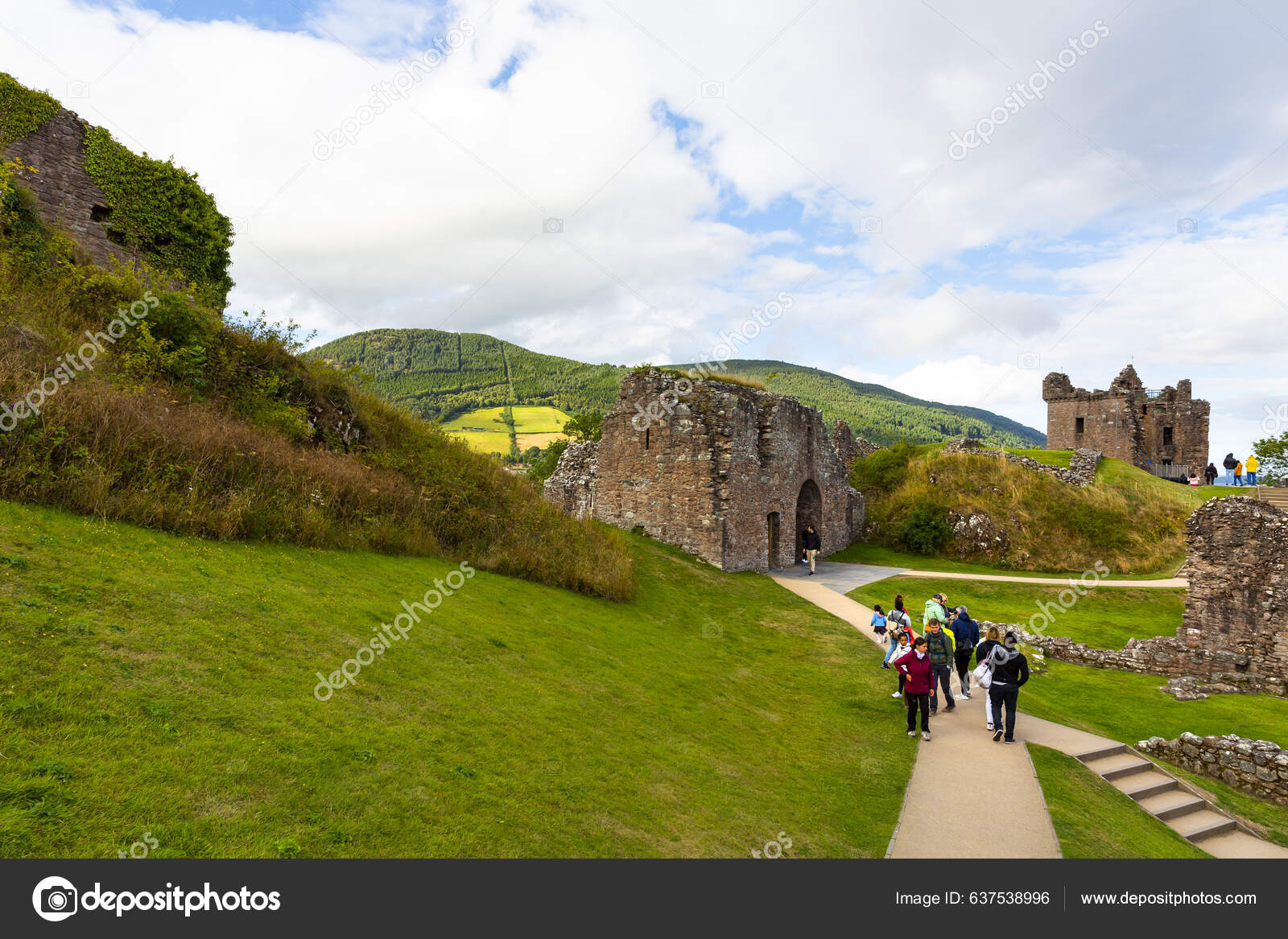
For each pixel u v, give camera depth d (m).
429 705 7.81
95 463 9.53
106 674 5.64
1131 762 12.26
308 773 5.56
